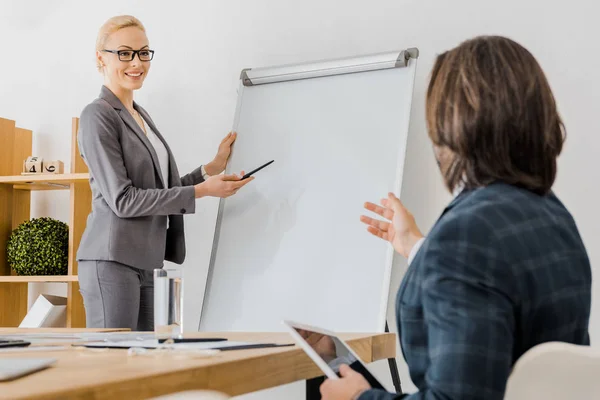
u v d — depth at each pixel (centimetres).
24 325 329
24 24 391
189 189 278
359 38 318
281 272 295
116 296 273
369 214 283
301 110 309
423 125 303
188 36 355
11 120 372
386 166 285
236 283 303
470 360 79
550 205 100
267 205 306
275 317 291
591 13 279
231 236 311
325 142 300
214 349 119
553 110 99
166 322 127
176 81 356
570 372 75
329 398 94
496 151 95
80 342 136
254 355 110
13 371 82
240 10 345
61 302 352
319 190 296
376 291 274
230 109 344
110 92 287
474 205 91
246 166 315
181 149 353
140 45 292
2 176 355
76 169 346
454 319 81
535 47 286
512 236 87
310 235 293
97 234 277
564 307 90
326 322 280
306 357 125
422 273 87
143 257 277
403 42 308
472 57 98
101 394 77
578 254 97
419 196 302
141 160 282
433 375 82
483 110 95
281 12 336
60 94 383
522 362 76
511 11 290
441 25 302
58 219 379
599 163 275
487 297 82
